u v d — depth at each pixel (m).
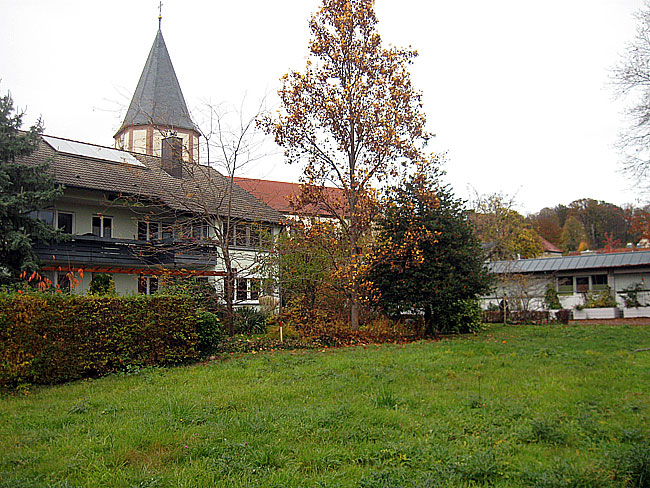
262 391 9.73
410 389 9.84
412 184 20.09
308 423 7.38
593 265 35.91
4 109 19.47
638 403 8.50
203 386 10.41
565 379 10.53
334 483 5.31
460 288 19.39
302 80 19.44
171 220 25.14
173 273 19.97
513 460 5.98
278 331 18.14
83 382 11.54
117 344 12.49
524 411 8.08
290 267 20.27
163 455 6.27
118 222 24.91
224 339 16.14
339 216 20.19
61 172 22.69
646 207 21.56
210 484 5.36
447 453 6.07
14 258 18.94
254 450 6.22
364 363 12.69
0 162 18.95
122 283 25.22
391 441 6.66
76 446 6.65
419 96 20.03
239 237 21.12
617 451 5.70
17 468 5.97
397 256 19.36
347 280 19.17
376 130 19.61
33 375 11.12
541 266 38.25
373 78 19.78
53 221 23.05
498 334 21.44
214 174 26.33
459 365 12.36
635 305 33.88
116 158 26.89
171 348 13.35
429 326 20.31
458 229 19.84
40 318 11.31
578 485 5.07
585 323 29.48
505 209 44.44
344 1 19.58
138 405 8.87
